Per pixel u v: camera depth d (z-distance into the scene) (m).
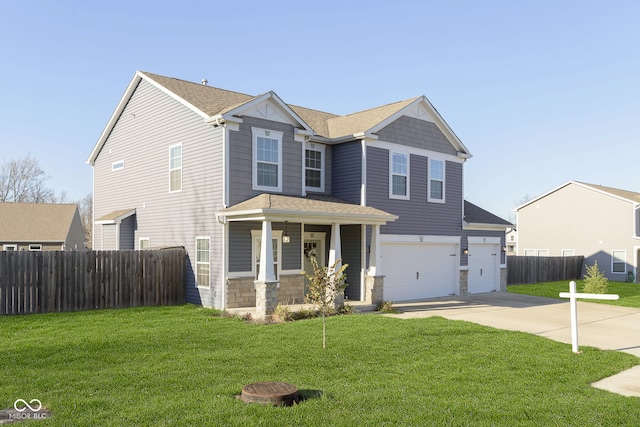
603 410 7.05
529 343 11.34
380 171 19.23
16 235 38.56
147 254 16.62
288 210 14.78
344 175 19.44
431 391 7.71
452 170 22.48
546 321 15.16
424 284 21.03
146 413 6.45
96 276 15.64
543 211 39.38
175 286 17.16
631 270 34.34
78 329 12.16
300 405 6.91
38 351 9.68
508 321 14.91
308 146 19.22
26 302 14.48
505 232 25.25
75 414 6.40
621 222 34.94
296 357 9.53
